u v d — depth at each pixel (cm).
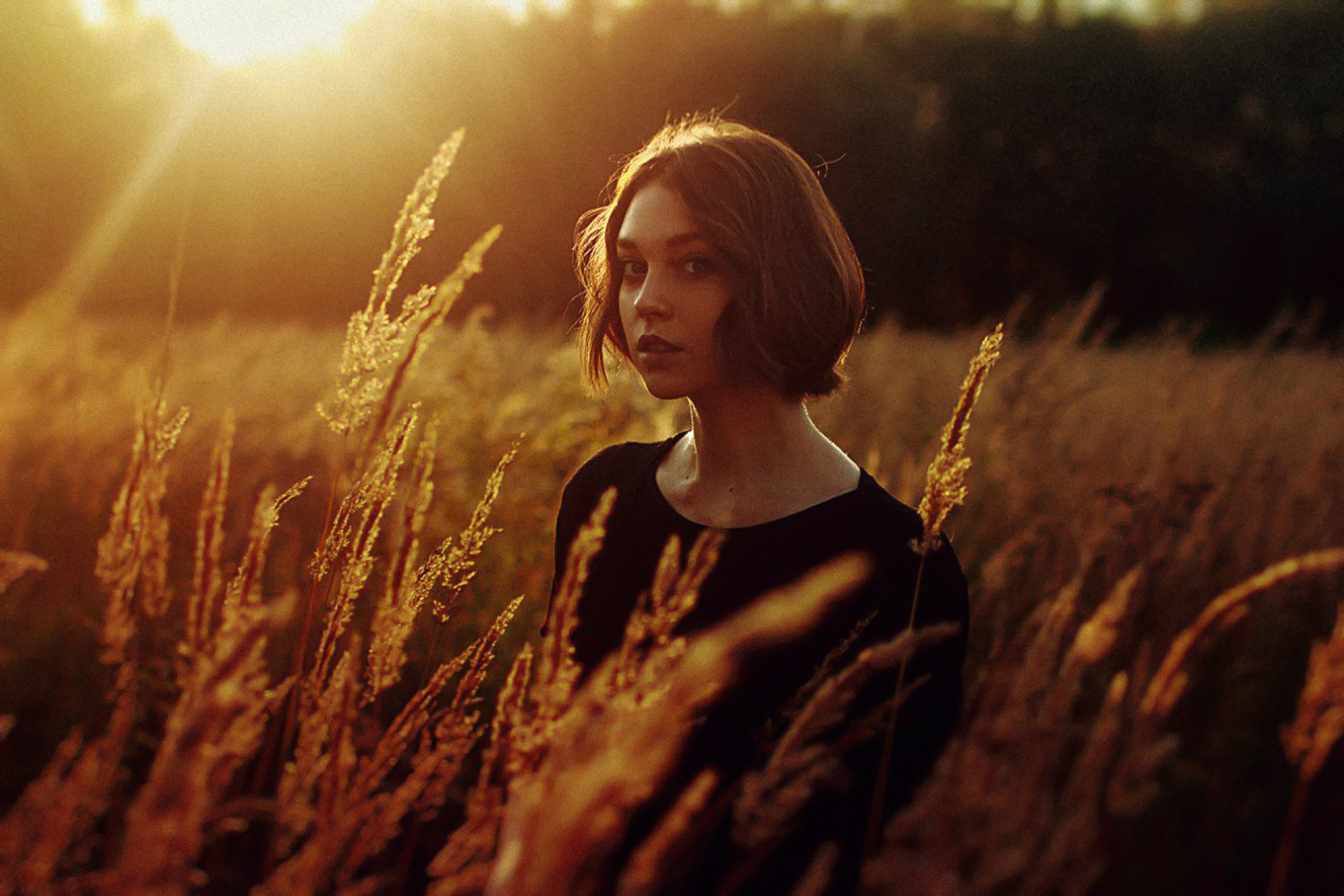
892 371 683
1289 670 270
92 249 2748
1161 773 239
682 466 151
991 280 3959
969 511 412
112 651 119
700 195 127
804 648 124
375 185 2944
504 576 310
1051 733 87
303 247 2964
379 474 127
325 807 107
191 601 118
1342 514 353
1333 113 4050
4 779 211
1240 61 4053
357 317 126
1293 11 4097
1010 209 3959
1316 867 226
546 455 383
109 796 126
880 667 95
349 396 129
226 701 77
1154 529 317
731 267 129
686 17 3366
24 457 333
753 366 131
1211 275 3997
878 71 3688
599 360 163
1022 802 81
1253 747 249
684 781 122
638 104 3025
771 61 3244
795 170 134
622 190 141
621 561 149
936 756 121
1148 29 4344
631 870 76
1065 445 432
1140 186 4028
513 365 593
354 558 130
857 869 118
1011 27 4269
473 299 2678
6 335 432
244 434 438
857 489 134
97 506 312
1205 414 458
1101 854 90
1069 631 253
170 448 128
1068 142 4038
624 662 96
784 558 129
